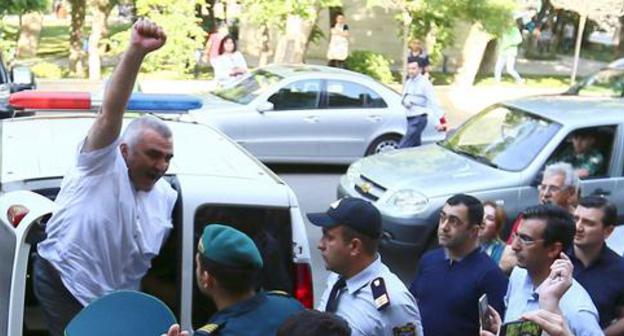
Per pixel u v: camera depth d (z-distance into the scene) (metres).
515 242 3.98
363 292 3.66
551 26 30.61
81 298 3.98
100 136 3.88
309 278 4.56
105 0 19.47
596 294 4.38
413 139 12.57
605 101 10.05
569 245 3.93
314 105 12.88
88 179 3.96
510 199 8.55
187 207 4.29
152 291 4.44
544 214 3.92
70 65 20.59
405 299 3.64
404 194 8.45
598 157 8.97
